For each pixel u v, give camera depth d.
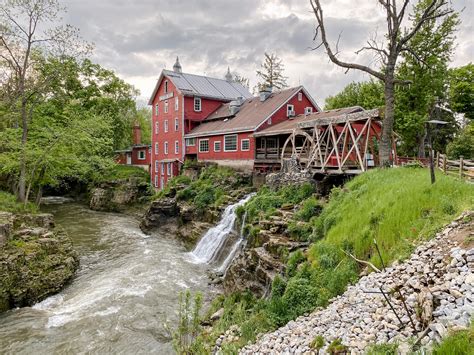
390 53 15.70
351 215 10.93
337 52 17.12
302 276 9.34
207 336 9.10
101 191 35.84
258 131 25.64
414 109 24.58
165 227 24.45
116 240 21.95
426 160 18.14
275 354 6.95
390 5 15.55
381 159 15.62
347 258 9.19
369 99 31.41
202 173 28.02
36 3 18.39
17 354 9.23
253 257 12.84
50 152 20.58
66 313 11.60
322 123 17.98
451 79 28.89
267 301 9.93
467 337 4.21
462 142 28.39
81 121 21.53
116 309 11.78
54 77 22.09
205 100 36.06
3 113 21.88
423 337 4.89
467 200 8.38
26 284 12.55
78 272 15.77
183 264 17.02
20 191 18.80
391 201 9.87
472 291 5.37
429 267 6.69
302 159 19.80
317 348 6.34
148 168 43.03
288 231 13.38
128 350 9.41
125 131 49.38
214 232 19.30
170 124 37.00
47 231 15.87
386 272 7.52
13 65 19.97
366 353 5.28
